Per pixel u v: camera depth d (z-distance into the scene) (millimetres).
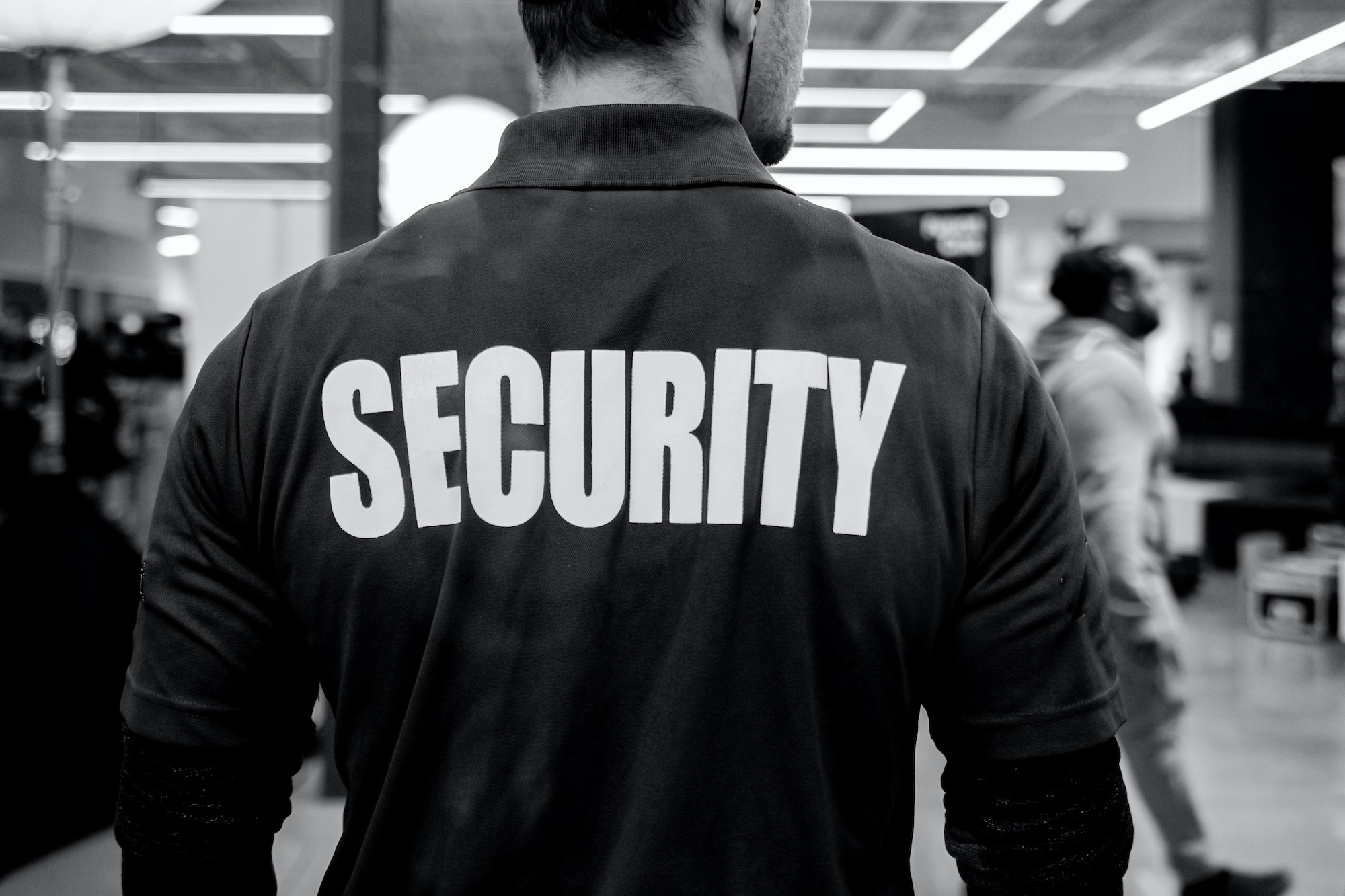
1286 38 6055
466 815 570
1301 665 5059
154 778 605
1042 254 13234
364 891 591
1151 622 2340
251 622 612
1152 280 2461
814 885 567
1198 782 3520
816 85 9961
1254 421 8719
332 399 601
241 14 6988
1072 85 11211
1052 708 594
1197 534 7816
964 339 615
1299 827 3141
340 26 3373
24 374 3947
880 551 570
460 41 8516
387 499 588
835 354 592
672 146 630
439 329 603
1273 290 9828
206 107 9188
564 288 602
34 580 2699
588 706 566
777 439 581
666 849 558
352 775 603
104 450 4016
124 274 11523
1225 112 10117
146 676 613
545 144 640
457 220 634
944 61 8656
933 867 2727
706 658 564
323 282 630
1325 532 6031
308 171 11875
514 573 573
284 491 599
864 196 12547
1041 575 601
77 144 10359
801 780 566
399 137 3365
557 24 661
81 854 2738
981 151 11203
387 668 585
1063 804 594
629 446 586
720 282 601
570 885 569
